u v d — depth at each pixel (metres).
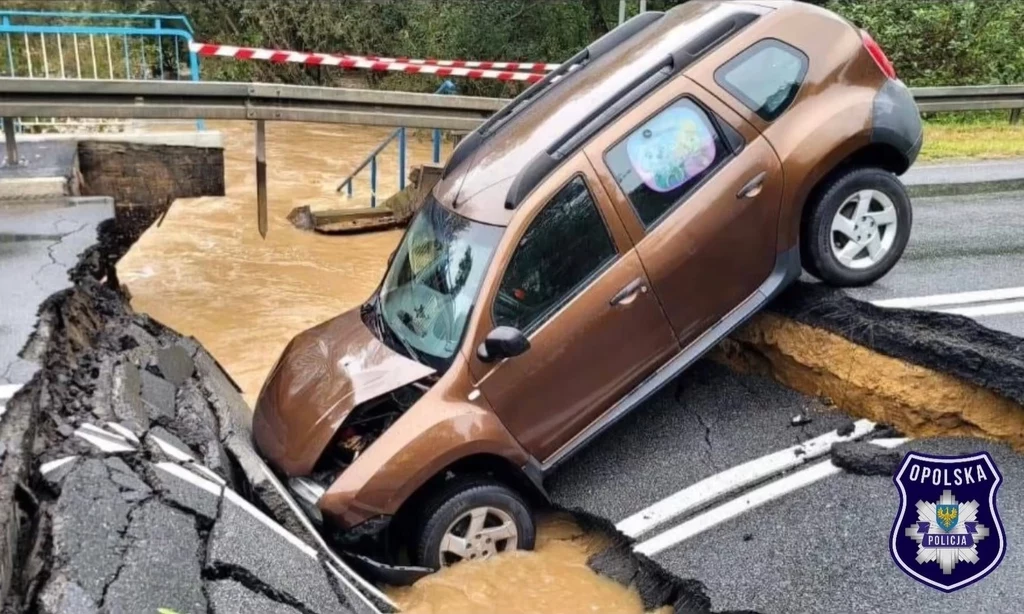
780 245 5.31
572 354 4.93
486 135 5.86
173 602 3.29
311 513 4.71
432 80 21.69
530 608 4.47
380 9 22.88
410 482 4.59
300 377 5.32
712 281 5.19
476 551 4.82
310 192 13.77
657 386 5.15
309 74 23.39
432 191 5.87
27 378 4.57
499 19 21.16
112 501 3.72
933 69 16.89
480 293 4.84
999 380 4.60
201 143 9.00
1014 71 16.72
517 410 4.87
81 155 8.85
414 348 5.04
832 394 5.39
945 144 11.95
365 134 19.03
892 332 5.08
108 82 8.73
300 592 3.78
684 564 4.42
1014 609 3.78
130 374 5.36
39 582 3.18
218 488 4.21
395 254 5.80
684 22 5.96
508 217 4.96
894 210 5.64
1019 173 9.93
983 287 5.84
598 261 5.00
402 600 4.54
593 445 5.51
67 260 6.57
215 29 23.94
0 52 17.22
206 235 11.24
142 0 22.83
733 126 5.25
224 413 5.66
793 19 5.55
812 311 5.51
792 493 4.75
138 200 8.99
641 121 5.18
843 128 5.32
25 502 3.65
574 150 5.07
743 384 5.79
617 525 4.82
